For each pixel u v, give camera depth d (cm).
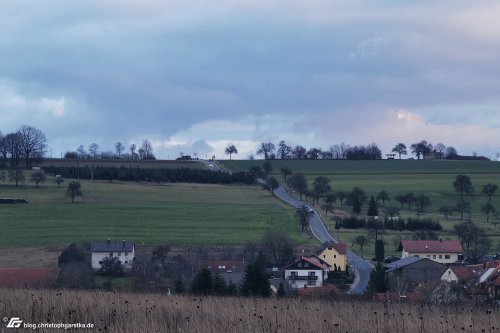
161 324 4428
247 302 5522
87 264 13475
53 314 4650
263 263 13438
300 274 13000
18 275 9794
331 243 14962
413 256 15062
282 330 4338
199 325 4366
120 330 4219
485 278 10319
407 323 4503
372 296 6988
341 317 4675
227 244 16525
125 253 14238
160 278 11862
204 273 8662
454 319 4675
